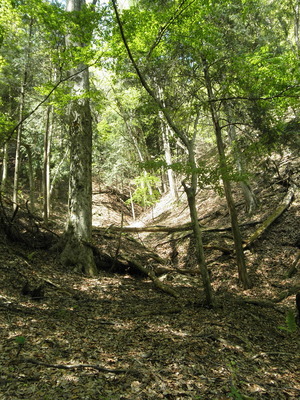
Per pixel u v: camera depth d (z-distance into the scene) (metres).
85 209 10.42
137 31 7.32
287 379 4.24
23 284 7.38
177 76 9.55
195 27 7.52
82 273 9.83
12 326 4.80
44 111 16.22
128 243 13.63
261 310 7.72
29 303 6.36
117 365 3.92
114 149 22.48
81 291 8.17
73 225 10.30
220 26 10.30
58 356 3.96
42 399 2.95
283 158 14.97
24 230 11.47
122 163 21.66
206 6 7.30
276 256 10.71
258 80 8.20
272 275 10.03
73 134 10.48
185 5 6.88
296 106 8.39
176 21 7.18
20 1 7.52
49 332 4.79
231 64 8.88
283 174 14.24
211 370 4.14
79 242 10.17
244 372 4.27
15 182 13.44
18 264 8.46
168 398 3.30
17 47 11.89
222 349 4.96
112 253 11.56
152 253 13.31
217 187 7.21
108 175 22.52
